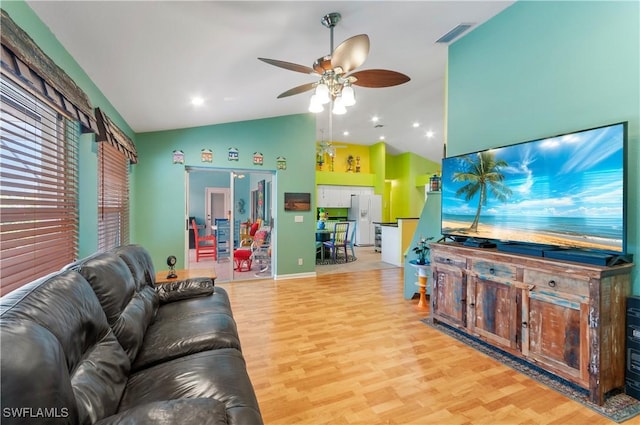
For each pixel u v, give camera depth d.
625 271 2.00
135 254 2.37
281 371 2.31
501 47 2.96
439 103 5.66
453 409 1.88
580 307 1.97
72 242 2.25
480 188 2.88
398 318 3.42
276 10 2.29
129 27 2.10
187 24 2.20
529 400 1.96
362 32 2.92
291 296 4.31
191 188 6.07
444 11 2.85
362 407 1.90
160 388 1.32
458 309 2.91
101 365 1.27
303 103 4.86
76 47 2.18
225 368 1.48
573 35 2.42
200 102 3.83
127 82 2.89
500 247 2.64
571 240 2.18
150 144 4.65
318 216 9.31
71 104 2.06
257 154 5.25
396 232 6.71
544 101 2.62
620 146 1.94
